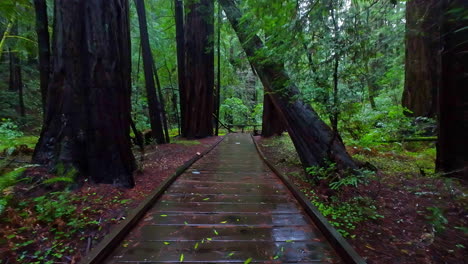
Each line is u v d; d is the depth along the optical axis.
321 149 4.44
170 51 16.27
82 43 3.75
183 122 13.20
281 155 7.54
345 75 3.42
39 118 13.62
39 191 3.28
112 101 3.92
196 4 11.97
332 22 3.28
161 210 3.34
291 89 4.97
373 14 3.20
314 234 2.69
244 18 4.36
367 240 2.49
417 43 7.05
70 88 3.70
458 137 3.54
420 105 7.20
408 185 3.99
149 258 2.24
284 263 2.17
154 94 9.23
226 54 18.09
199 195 3.97
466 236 2.46
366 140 5.99
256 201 3.71
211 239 2.57
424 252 2.26
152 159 6.56
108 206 3.21
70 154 3.67
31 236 2.44
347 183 3.65
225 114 26.09
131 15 12.24
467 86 3.36
